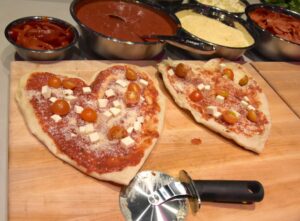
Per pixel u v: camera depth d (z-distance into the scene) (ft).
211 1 2.80
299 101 2.22
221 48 2.20
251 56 2.59
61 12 2.45
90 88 1.77
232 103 1.98
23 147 1.46
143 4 2.30
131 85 1.81
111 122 1.63
